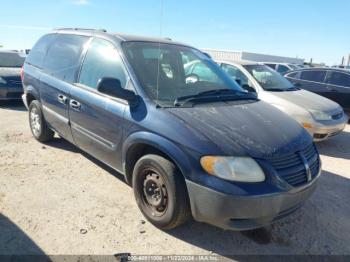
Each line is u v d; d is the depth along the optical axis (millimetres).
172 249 3059
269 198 2809
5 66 10273
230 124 3170
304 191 3086
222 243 3195
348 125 9562
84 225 3322
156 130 3164
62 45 5023
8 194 3836
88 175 4469
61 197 3846
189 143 2932
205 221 2984
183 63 4207
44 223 3309
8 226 3217
